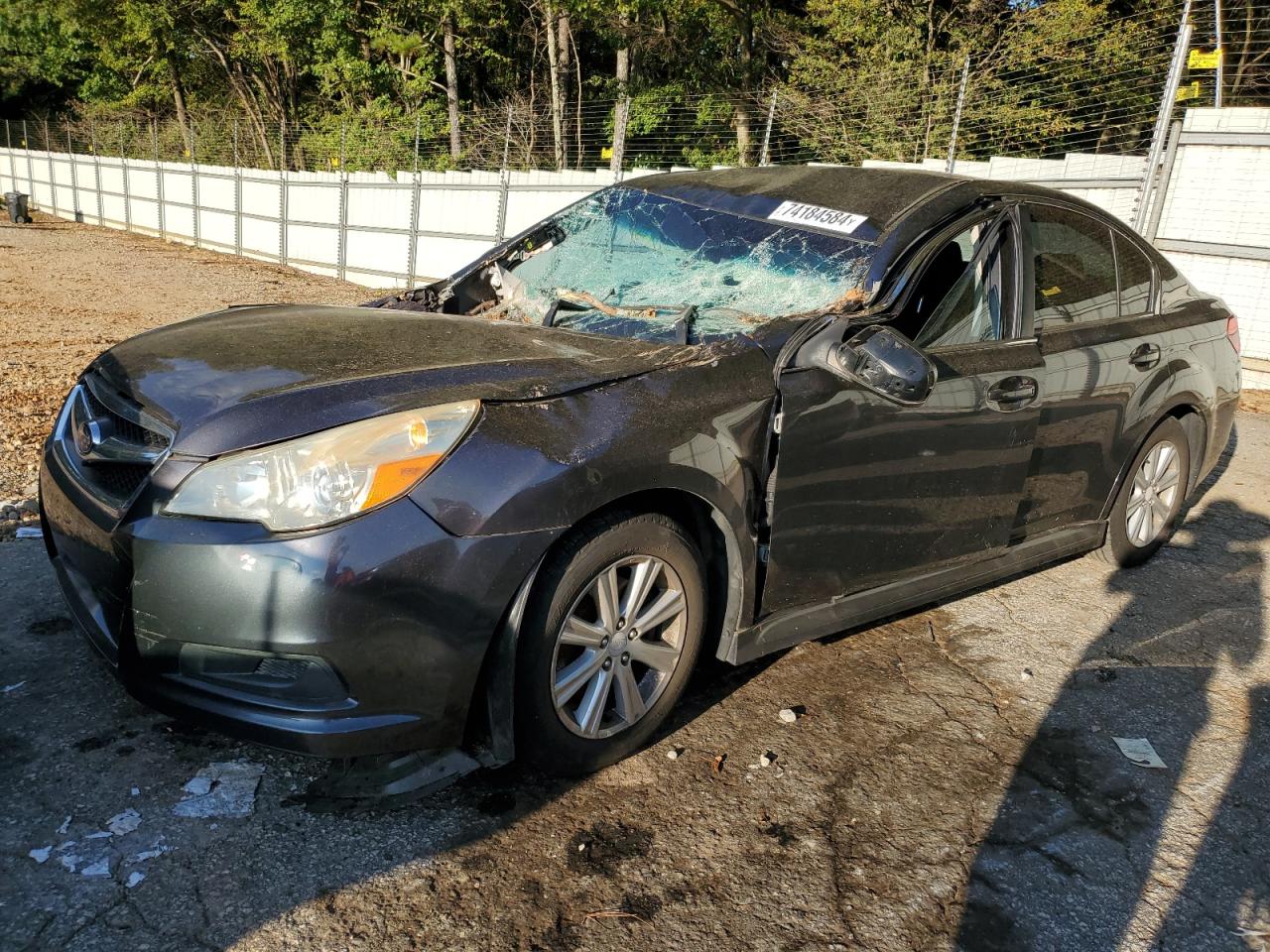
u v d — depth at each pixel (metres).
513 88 31.05
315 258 20.70
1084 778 2.82
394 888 2.17
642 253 3.59
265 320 3.08
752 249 3.38
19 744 2.58
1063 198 3.81
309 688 2.17
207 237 25.31
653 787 2.61
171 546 2.16
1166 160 9.23
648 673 2.74
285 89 36.28
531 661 2.36
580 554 2.39
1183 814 2.68
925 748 2.92
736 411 2.64
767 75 21.94
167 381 2.50
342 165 20.50
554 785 2.58
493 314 3.60
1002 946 2.15
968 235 3.38
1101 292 3.92
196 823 2.32
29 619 3.29
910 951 2.12
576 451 2.33
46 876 2.12
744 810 2.55
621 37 22.47
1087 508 4.01
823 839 2.46
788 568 2.86
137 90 36.94
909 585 3.29
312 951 1.98
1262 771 2.92
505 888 2.20
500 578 2.24
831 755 2.84
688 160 17.84
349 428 2.19
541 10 25.45
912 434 3.02
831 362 2.78
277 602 2.11
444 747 2.39
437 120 23.34
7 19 38.50
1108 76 13.03
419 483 2.19
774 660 3.38
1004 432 3.31
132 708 2.79
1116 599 4.17
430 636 2.20
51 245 22.92
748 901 2.22
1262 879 2.44
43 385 7.58
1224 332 4.62
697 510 2.69
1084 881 2.38
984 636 3.73
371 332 2.87
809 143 14.42
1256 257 8.83
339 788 2.45
